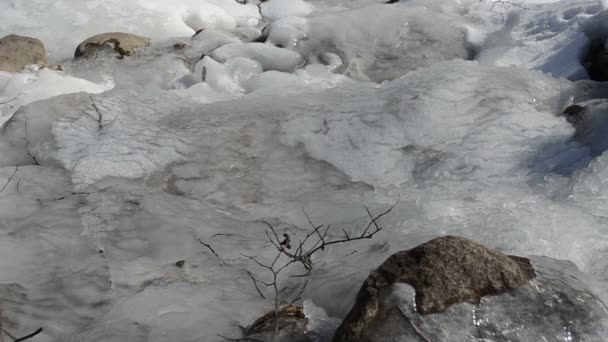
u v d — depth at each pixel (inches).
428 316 110.4
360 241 161.0
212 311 135.8
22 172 193.9
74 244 164.6
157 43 297.9
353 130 215.6
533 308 113.2
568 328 112.3
